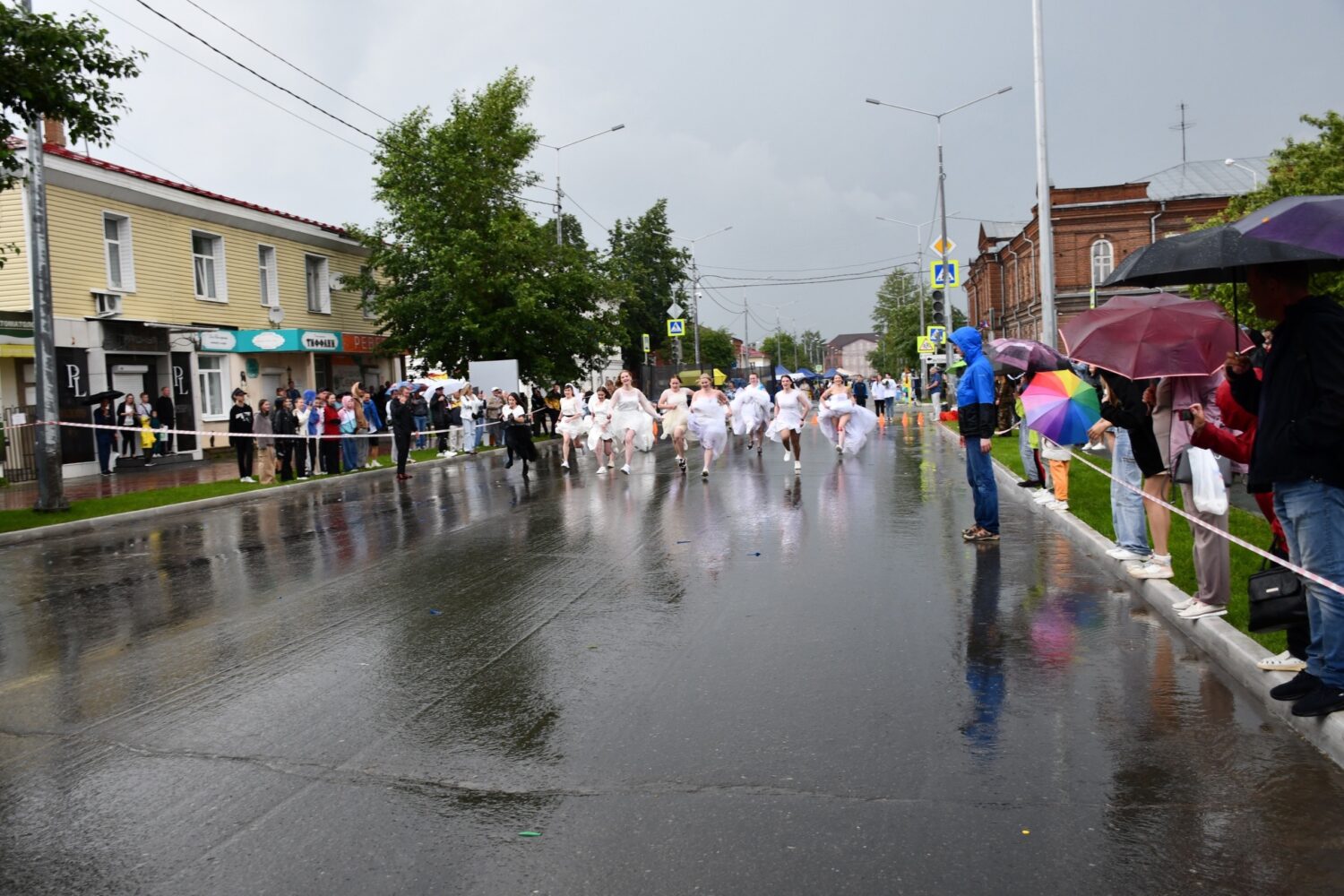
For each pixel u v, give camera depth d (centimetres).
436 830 401
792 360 15162
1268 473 459
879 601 777
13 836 406
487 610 795
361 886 357
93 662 678
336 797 437
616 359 6344
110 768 479
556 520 1323
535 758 475
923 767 450
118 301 2388
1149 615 716
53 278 2231
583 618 755
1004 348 1399
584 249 3872
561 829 398
